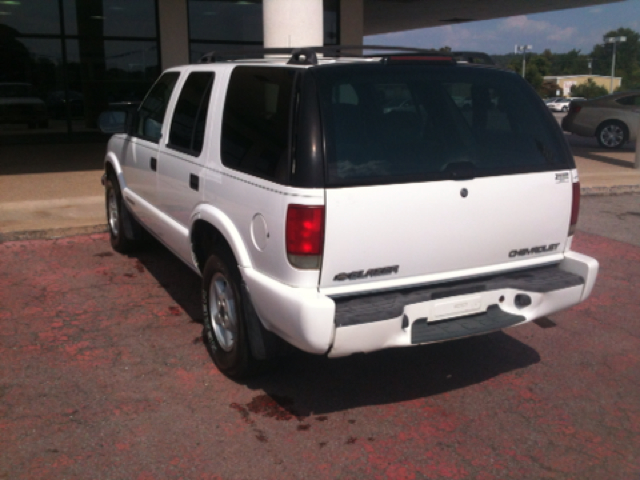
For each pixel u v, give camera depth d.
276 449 3.28
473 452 3.30
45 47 14.33
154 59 14.80
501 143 3.68
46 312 4.95
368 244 3.24
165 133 4.79
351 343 3.17
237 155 3.67
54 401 3.68
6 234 6.74
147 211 5.23
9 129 14.52
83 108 14.93
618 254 6.83
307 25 7.68
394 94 3.44
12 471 3.05
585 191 10.03
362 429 3.48
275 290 3.25
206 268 4.04
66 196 8.57
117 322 4.79
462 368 4.23
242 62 3.99
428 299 3.43
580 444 3.39
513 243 3.71
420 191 3.32
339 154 3.18
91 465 3.11
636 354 4.48
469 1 18.23
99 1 14.31
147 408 3.63
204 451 3.25
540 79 105.56
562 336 4.77
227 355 3.92
